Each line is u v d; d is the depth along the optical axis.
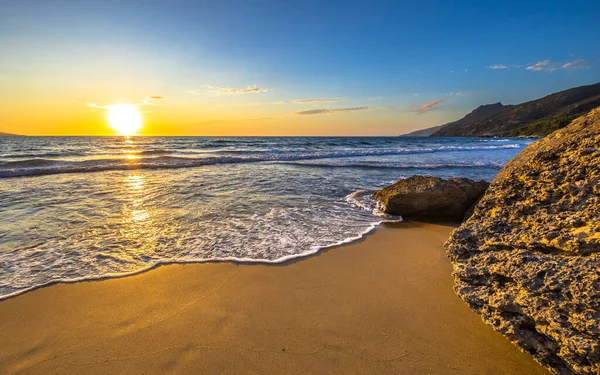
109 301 3.48
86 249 4.93
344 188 10.70
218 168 16.89
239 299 3.55
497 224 3.12
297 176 13.62
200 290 3.74
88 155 27.28
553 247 2.55
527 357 2.60
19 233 5.63
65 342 2.82
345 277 4.13
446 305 3.45
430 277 4.16
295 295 3.66
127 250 4.91
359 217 7.12
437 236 6.00
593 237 2.34
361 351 2.73
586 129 3.23
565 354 2.11
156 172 14.85
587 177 2.81
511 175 3.45
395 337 2.91
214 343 2.82
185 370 2.51
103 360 2.61
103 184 10.99
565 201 2.82
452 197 7.07
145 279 3.99
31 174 13.80
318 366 2.57
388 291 3.77
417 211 7.17
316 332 2.99
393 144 55.22
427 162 21.00
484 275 2.86
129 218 6.67
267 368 2.54
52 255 4.68
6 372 2.47
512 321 2.49
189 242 5.28
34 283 3.83
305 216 7.07
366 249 5.17
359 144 54.56
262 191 9.94
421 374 2.48
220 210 7.43
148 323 3.10
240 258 4.67
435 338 2.89
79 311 3.29
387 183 11.87
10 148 38.97
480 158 24.50
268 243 5.30
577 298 2.12
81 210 7.31
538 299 2.32
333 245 5.29
